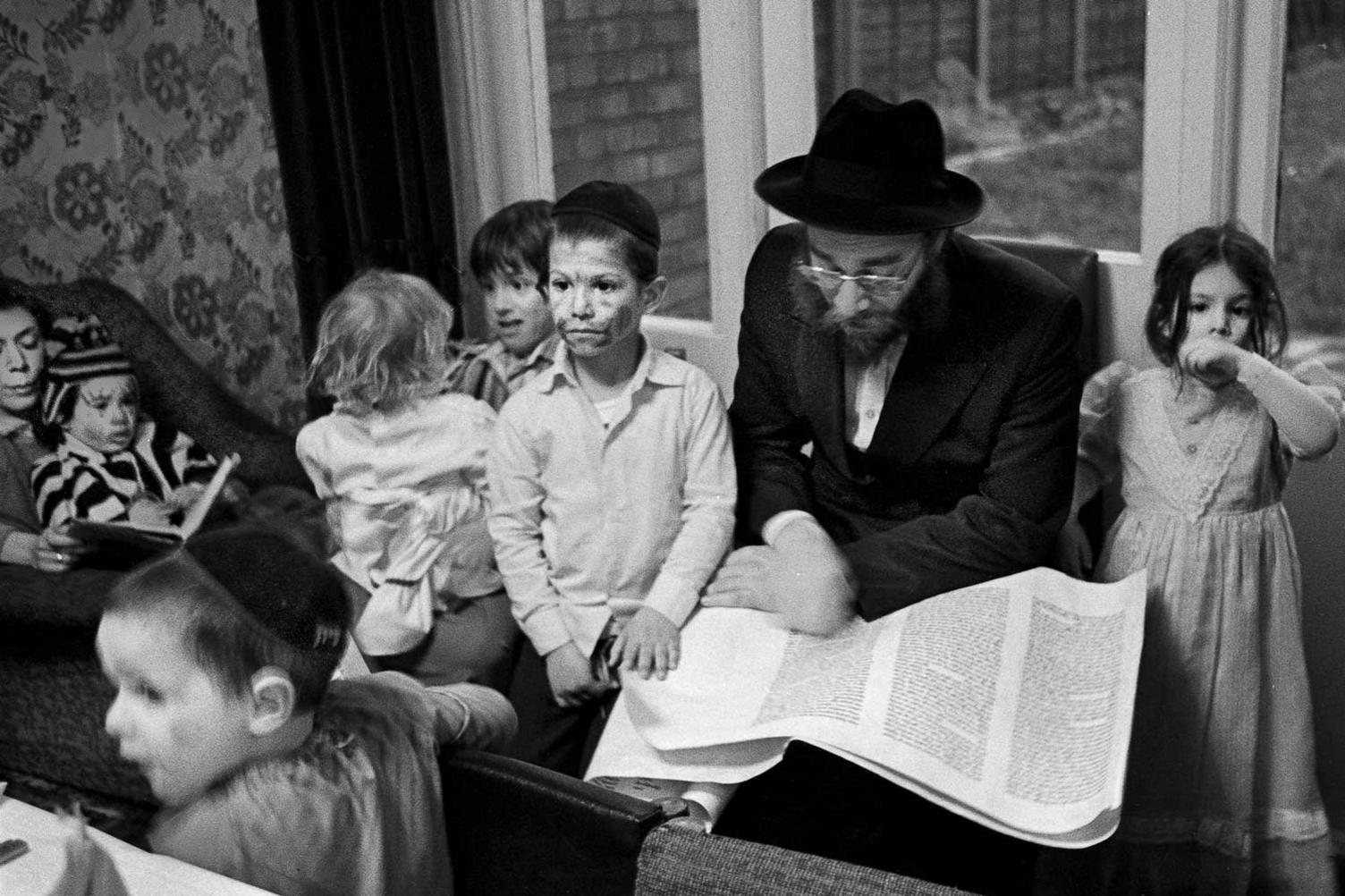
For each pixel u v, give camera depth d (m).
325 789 1.35
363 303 2.10
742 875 1.25
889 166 1.69
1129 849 2.03
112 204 2.90
